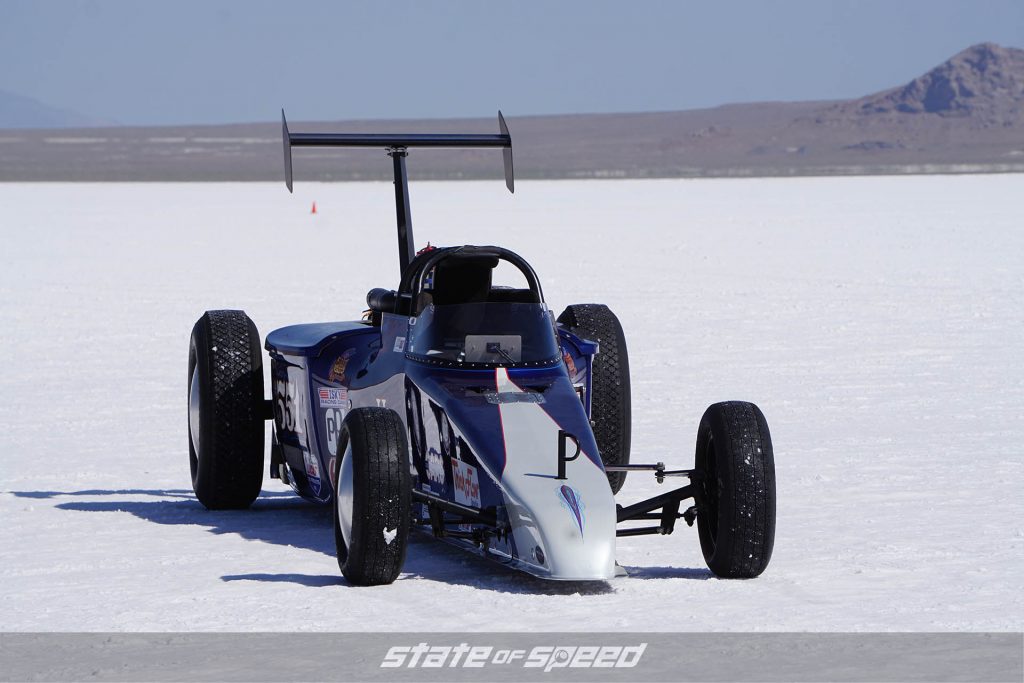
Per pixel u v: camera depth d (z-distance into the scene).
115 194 194.62
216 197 183.25
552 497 18.42
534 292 22.42
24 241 101.44
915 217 122.56
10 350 47.78
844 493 25.12
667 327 51.97
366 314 26.16
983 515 23.17
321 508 25.95
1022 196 163.12
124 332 52.06
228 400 24.95
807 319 53.94
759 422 19.44
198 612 17.83
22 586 19.47
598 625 16.97
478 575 19.89
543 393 20.70
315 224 120.81
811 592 18.61
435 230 110.69
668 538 22.69
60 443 32.16
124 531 23.41
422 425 21.05
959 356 43.91
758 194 180.00
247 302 60.84
